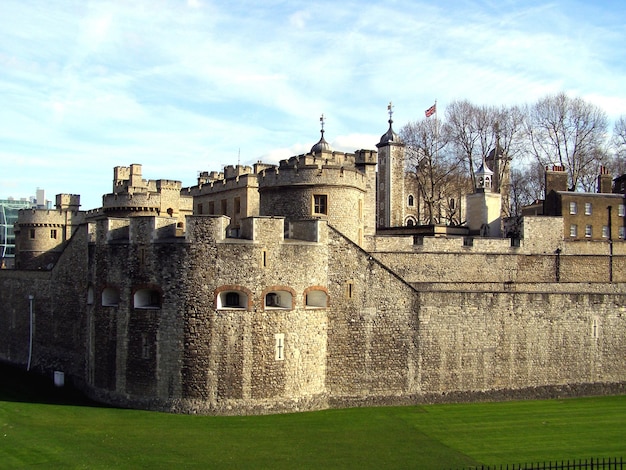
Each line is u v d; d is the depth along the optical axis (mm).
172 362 37031
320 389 39000
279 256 37750
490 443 32906
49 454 29953
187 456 30000
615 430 35500
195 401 36688
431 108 80000
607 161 80500
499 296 42281
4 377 48281
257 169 54906
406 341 40531
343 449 31500
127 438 32406
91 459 29406
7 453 30000
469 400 41531
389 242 49750
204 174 66875
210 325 36750
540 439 33719
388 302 40312
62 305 47250
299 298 38188
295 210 45594
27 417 35938
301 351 38156
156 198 53719
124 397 38375
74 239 46156
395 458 30359
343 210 45594
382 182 85312
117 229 39906
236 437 32906
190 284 36906
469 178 81688
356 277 39906
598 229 62375
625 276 54844
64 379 45625
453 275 50531
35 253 71188
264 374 37188
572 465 29141
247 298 37000
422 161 79312
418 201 89062
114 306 39156
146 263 38000
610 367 44312
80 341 44562
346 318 39688
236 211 51750
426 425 35875
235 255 36969
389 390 40188
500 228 61688
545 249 53344
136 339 38125
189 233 37000
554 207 62406
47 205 121000
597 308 44188
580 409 39969
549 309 43281
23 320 52562
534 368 42844
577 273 53812
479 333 41875
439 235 57594
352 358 39719
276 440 32625
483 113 76938
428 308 40969
